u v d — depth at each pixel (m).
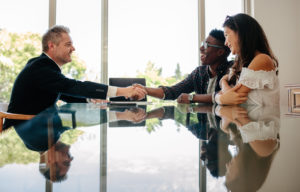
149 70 3.90
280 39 4.29
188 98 1.41
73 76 3.68
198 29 4.04
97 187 0.09
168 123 0.36
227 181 0.09
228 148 0.16
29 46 3.54
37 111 1.61
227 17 1.38
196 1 4.04
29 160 0.13
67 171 0.11
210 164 0.12
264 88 1.13
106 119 0.45
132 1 3.86
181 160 0.13
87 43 3.73
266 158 0.12
